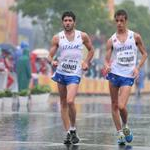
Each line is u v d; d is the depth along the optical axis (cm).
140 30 12400
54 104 5000
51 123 3031
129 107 4775
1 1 11975
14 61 5788
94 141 2222
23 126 2841
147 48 12912
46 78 7088
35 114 3703
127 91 2109
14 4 10694
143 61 2145
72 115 2128
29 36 13112
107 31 10638
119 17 2116
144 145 2103
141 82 9631
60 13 9738
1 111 3956
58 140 2253
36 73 6519
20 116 3500
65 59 2142
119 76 2122
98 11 10175
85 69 2147
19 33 12825
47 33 10019
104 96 7900
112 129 2723
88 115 3706
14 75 5788
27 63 5259
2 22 12006
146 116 3638
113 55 2145
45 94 5319
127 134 2125
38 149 1969
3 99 4612
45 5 9644
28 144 2111
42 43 13075
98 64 9712
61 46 2142
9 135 2423
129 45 2120
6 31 12188
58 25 9756
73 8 9644
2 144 2106
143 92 10225
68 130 2153
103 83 8519
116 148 2009
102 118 3438
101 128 2775
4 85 5659
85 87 8062
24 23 13000
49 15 9825
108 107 4700
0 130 2631
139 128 2780
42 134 2477
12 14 12419
